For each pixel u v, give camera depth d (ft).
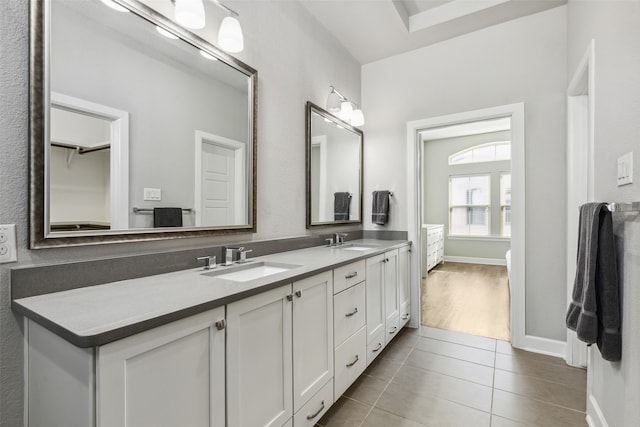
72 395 2.64
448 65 9.45
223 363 3.43
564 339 7.80
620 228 4.26
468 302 12.25
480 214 21.07
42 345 3.04
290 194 7.48
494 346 8.38
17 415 3.31
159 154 4.73
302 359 4.70
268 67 6.85
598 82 5.13
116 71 4.21
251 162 6.25
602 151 4.93
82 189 3.85
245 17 6.30
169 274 4.62
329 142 8.99
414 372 7.03
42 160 3.49
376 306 7.32
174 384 2.96
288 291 4.40
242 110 6.11
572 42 7.16
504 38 8.63
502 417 5.49
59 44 3.65
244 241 6.24
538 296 8.09
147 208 4.56
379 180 10.59
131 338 2.60
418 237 9.98
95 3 4.00
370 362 6.93
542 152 8.09
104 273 3.97
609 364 4.55
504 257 20.02
